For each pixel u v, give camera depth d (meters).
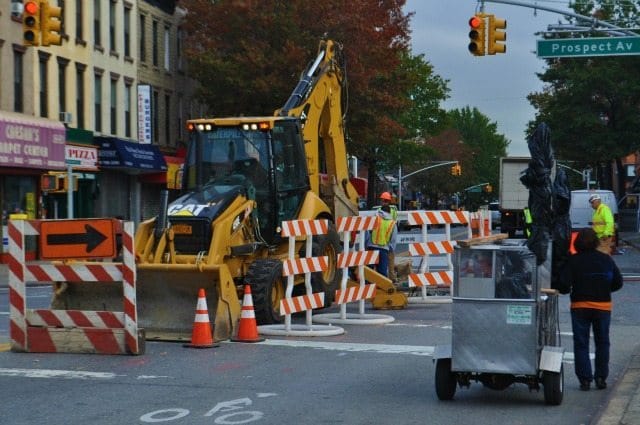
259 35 52.88
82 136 47.19
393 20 54.28
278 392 12.41
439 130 92.62
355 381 13.20
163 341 16.77
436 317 20.69
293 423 10.66
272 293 18.52
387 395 12.25
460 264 11.39
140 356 15.29
